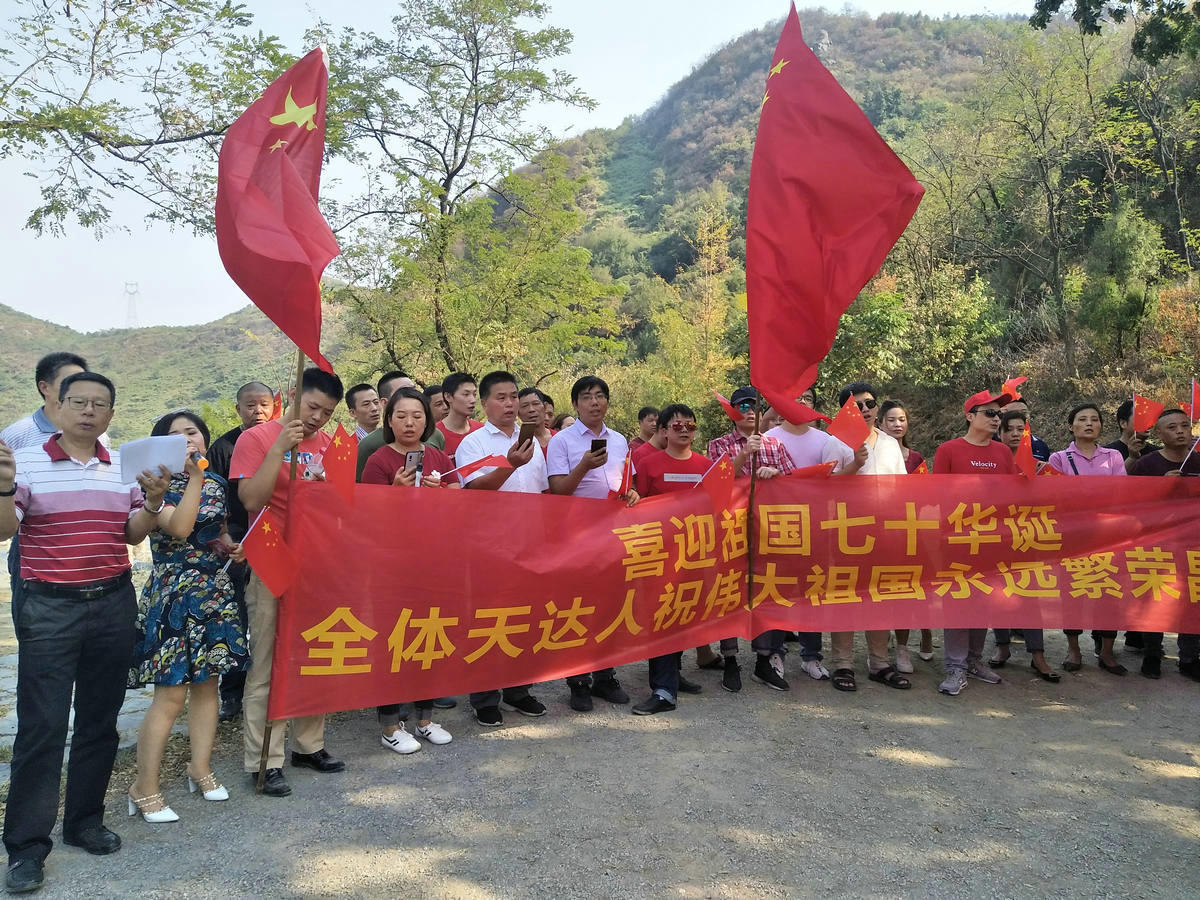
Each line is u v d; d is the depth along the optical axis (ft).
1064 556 18.35
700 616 17.10
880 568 17.93
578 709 16.65
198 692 12.86
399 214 52.49
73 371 14.82
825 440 18.84
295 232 12.46
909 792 13.14
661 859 11.12
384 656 13.92
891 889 10.48
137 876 10.71
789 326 15.66
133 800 12.24
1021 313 71.41
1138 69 67.97
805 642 19.10
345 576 13.57
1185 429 19.24
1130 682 18.80
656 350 131.95
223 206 12.41
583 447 17.16
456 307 51.26
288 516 13.09
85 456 11.08
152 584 12.50
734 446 20.59
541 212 54.90
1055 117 68.95
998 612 17.90
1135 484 18.60
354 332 57.11
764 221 15.66
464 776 13.64
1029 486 18.34
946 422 69.41
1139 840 11.77
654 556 16.37
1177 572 18.43
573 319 57.00
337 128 44.27
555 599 15.44
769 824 12.06
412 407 15.05
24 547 10.69
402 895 10.29
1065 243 72.18
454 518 14.52
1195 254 61.11
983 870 10.94
